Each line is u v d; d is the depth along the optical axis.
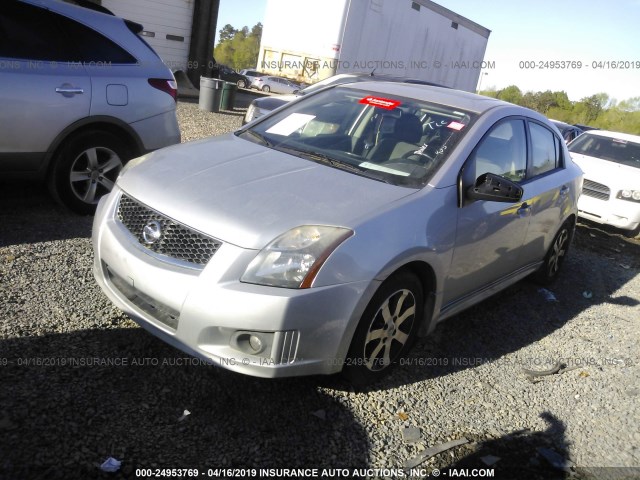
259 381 3.16
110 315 3.54
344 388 3.26
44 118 4.53
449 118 3.96
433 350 3.93
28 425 2.53
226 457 2.59
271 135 4.05
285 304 2.66
